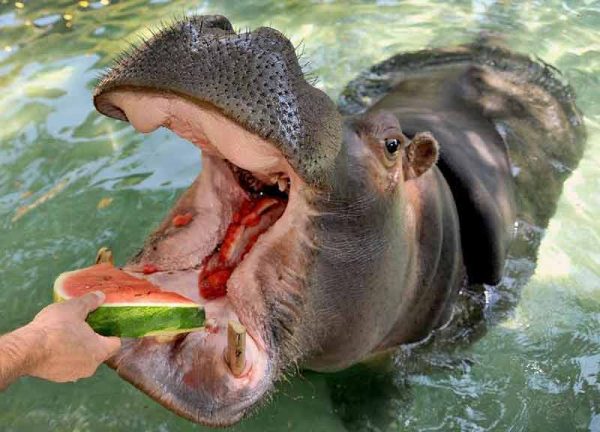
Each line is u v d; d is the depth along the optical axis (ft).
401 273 5.52
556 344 6.64
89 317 4.17
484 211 6.52
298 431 6.05
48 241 7.13
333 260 4.88
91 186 7.68
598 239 7.46
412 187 5.81
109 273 4.53
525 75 8.88
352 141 4.95
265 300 4.66
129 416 6.07
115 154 8.09
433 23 10.94
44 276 6.85
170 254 4.83
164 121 4.45
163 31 4.31
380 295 5.35
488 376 6.44
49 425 6.00
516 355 6.57
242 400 4.40
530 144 7.76
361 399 6.22
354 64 9.83
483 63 8.99
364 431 6.07
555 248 7.36
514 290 6.97
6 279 6.84
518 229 7.22
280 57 4.25
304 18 10.94
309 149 4.23
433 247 5.94
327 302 4.97
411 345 6.53
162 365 4.32
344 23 10.86
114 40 10.12
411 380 6.39
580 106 9.14
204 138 4.56
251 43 4.21
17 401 6.15
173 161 8.04
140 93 4.28
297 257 4.75
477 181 6.59
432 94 7.99
